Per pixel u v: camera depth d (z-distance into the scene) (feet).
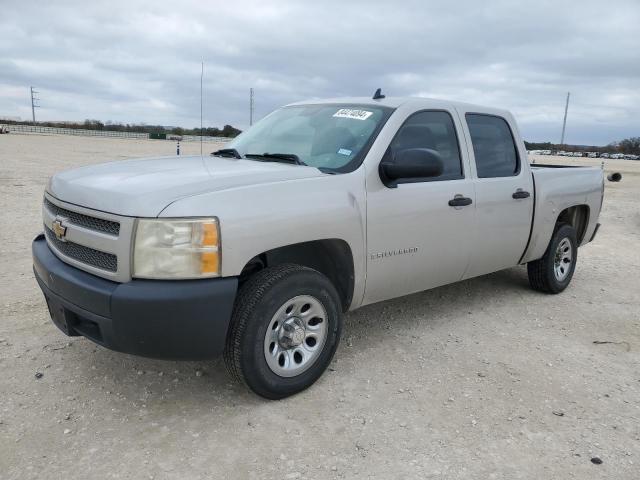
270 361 10.71
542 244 17.78
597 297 19.27
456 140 14.71
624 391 12.12
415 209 13.02
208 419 10.31
